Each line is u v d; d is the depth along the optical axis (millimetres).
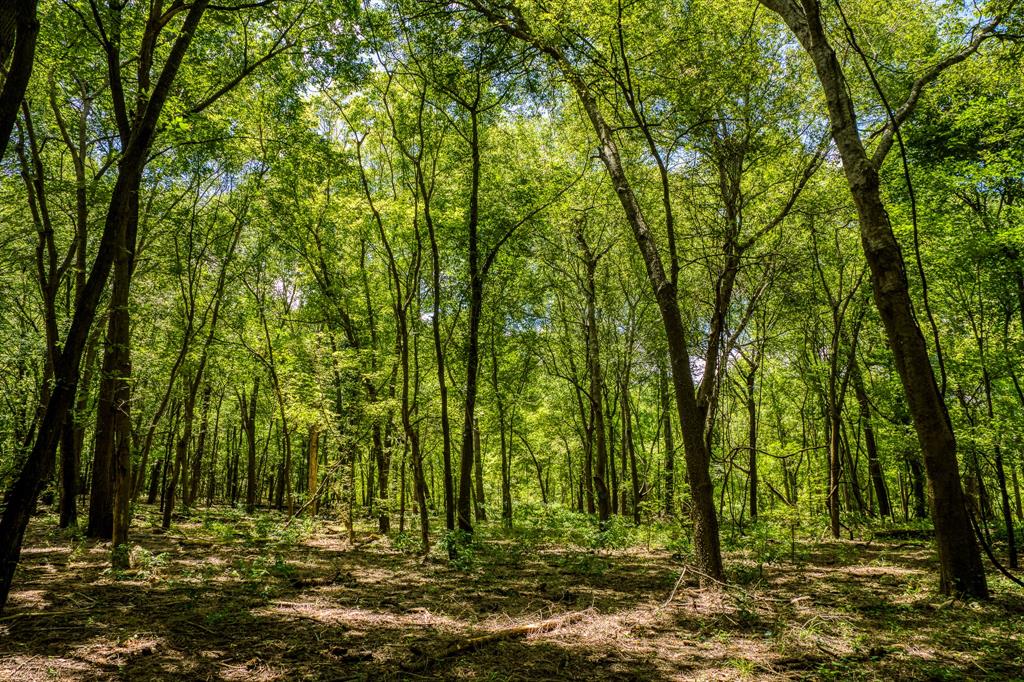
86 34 8812
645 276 20047
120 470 8719
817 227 14164
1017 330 11094
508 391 23453
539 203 16281
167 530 14062
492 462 31234
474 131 13039
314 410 13148
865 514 18328
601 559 11258
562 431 30094
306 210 15633
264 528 13523
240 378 20328
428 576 9312
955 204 11789
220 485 44156
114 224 5551
